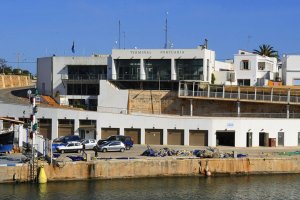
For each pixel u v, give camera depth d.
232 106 98.81
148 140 89.44
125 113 93.56
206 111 100.50
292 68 114.62
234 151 74.62
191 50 107.50
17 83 157.62
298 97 94.69
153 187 63.38
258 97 96.44
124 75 110.50
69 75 118.06
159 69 109.31
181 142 88.50
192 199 59.00
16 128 74.31
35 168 62.84
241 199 59.78
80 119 89.38
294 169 73.62
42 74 122.69
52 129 89.38
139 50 109.38
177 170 68.88
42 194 58.28
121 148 77.44
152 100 104.19
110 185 63.44
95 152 72.00
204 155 71.19
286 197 61.12
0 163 63.03
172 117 88.69
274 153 77.00
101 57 117.00
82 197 57.88
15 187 60.81
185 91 101.06
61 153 74.38
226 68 124.00
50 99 114.56
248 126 87.94
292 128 89.94
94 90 116.81
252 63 113.75
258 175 71.94
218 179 68.88
